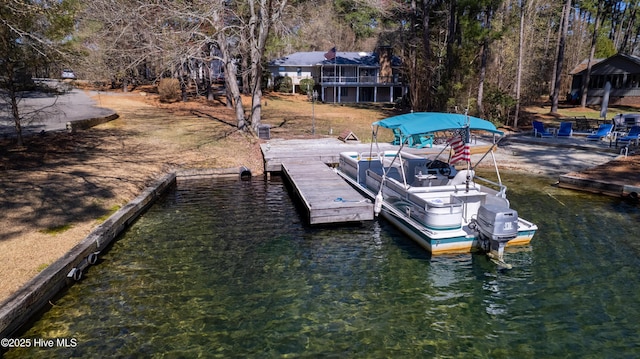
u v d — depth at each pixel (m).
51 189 10.34
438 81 27.55
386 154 14.23
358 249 8.41
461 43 22.97
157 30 18.12
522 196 11.86
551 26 43.16
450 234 8.09
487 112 24.50
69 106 24.77
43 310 6.00
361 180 12.62
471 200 8.69
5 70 13.28
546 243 8.52
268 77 44.47
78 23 17.14
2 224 7.99
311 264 7.72
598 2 35.84
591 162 15.66
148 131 19.64
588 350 5.31
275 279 7.12
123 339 5.45
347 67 44.69
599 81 36.88
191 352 5.21
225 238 8.93
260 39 19.59
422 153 16.69
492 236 7.55
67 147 15.41
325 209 9.45
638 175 12.88
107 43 18.83
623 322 5.88
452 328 5.79
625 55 34.50
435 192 9.16
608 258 7.80
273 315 6.05
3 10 11.13
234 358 5.12
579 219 9.88
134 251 8.18
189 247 8.42
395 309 6.25
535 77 32.31
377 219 10.25
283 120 26.67
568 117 29.03
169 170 14.11
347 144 18.78
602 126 19.55
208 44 22.19
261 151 17.12
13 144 14.84
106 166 13.23
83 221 8.52
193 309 6.17
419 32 32.72
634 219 9.83
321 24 29.70
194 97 34.72
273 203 11.51
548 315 6.08
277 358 5.12
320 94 44.31
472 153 18.06
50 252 6.92
